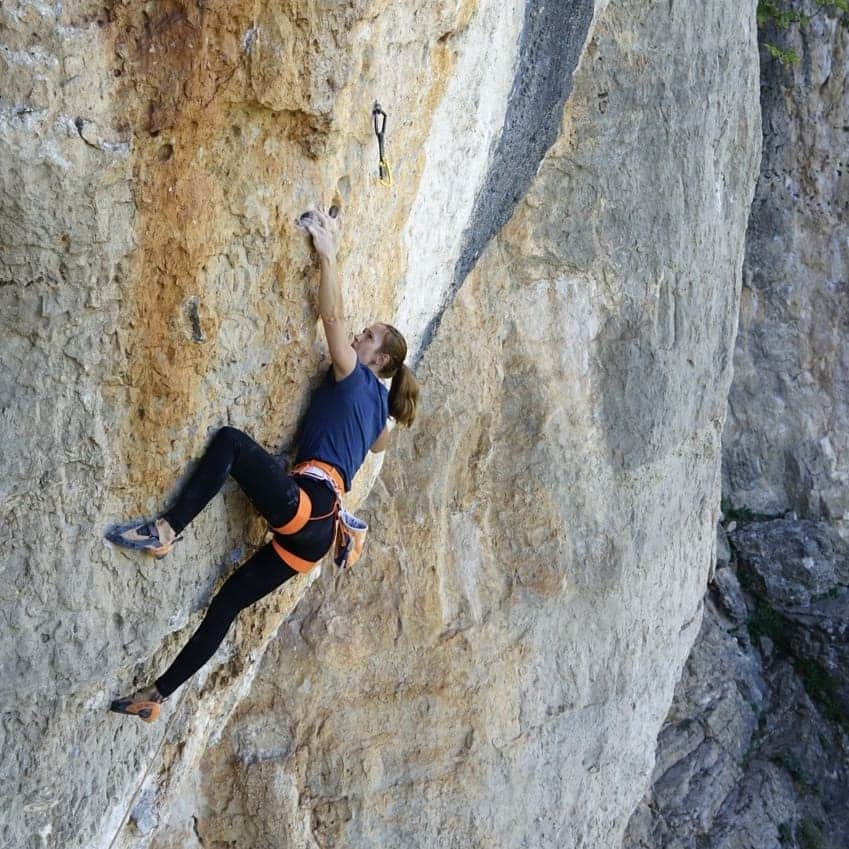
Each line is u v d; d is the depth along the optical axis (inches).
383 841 284.8
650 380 315.9
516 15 176.4
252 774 271.0
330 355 146.0
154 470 123.4
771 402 542.6
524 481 297.0
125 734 140.2
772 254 533.0
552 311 295.4
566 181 287.4
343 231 141.4
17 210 99.5
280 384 139.3
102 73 101.0
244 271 125.5
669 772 460.8
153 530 125.0
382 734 284.0
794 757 488.7
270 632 177.3
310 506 137.7
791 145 522.0
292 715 275.6
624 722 334.0
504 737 299.3
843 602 516.7
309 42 116.6
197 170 113.2
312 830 278.7
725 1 313.6
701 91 310.0
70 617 118.9
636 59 287.1
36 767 122.5
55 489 113.6
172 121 107.2
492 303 286.7
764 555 526.9
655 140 298.8
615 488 315.9
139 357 115.9
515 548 298.8
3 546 111.3
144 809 159.3
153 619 130.9
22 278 103.0
